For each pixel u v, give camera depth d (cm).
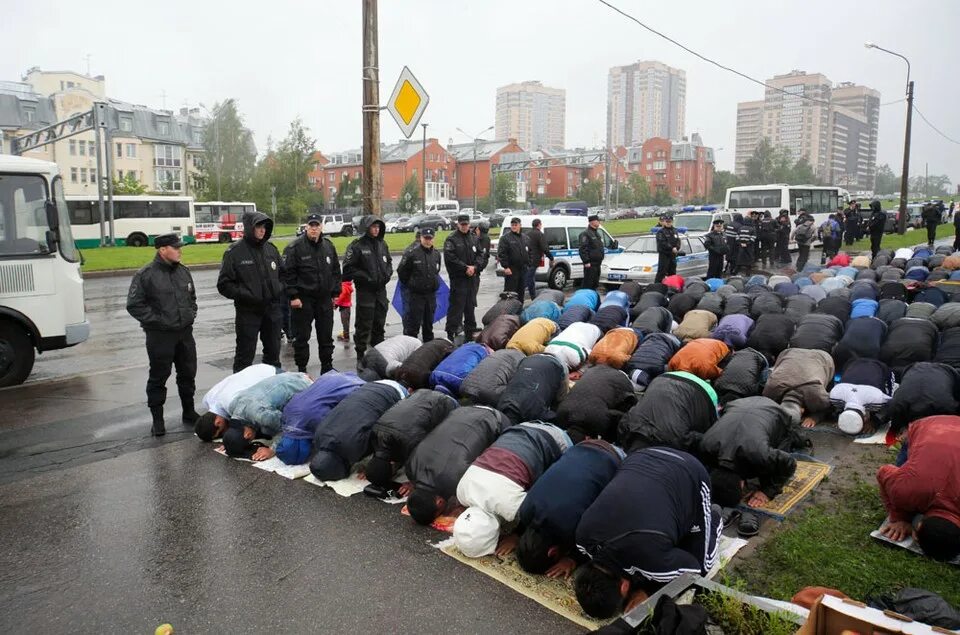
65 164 7300
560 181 10631
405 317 1002
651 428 518
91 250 3169
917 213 5066
